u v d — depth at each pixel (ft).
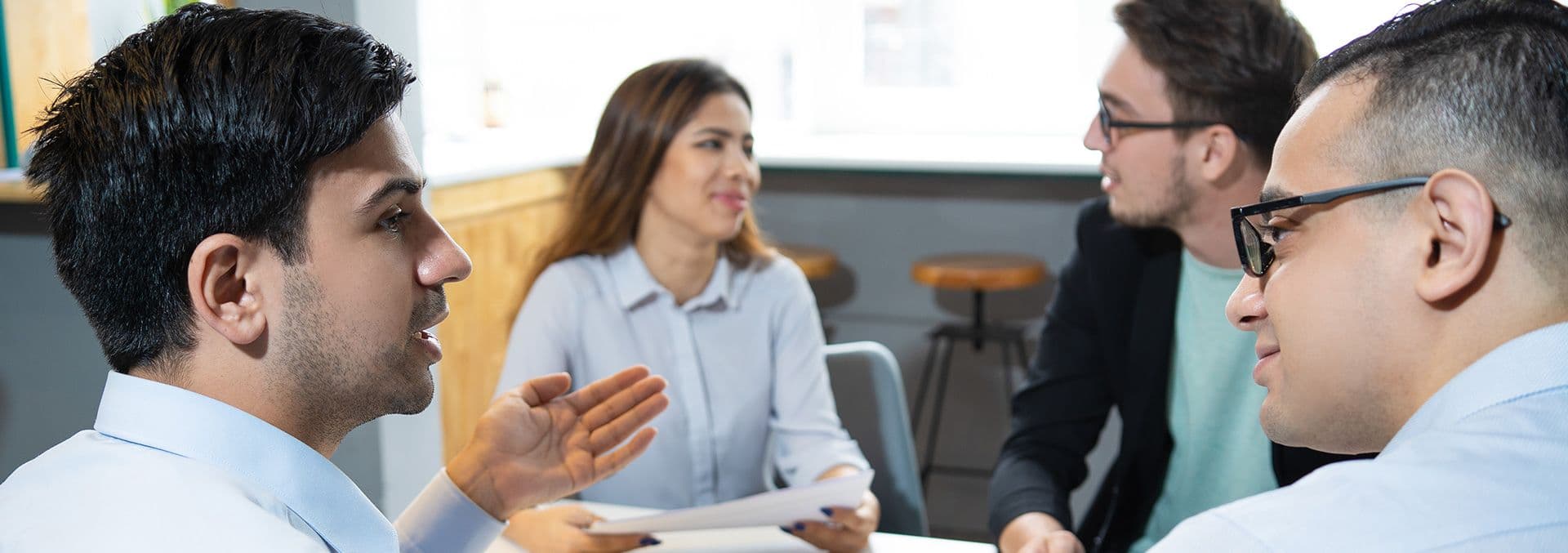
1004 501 5.32
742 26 14.42
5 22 6.84
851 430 6.27
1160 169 4.73
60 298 7.09
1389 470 2.07
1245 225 2.39
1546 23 2.08
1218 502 5.13
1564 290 2.02
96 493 2.27
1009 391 11.44
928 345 11.78
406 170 2.61
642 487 5.82
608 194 5.95
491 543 4.19
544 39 15.01
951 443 11.76
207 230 2.37
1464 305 2.07
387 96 2.50
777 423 6.12
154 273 2.40
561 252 6.11
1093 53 13.12
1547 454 1.96
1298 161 2.28
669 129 5.78
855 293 11.98
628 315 5.93
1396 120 2.13
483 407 10.14
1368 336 2.17
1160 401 5.22
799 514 4.32
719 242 6.19
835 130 14.07
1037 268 10.66
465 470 3.80
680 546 4.43
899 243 11.73
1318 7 12.19
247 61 2.35
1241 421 5.00
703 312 6.03
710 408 5.96
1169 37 4.59
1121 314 5.34
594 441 4.03
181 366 2.49
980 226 11.43
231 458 2.45
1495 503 1.94
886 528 6.17
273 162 2.37
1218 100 4.56
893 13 13.75
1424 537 1.95
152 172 2.35
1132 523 5.38
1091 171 10.43
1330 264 2.20
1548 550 1.88
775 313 6.19
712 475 5.94
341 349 2.55
